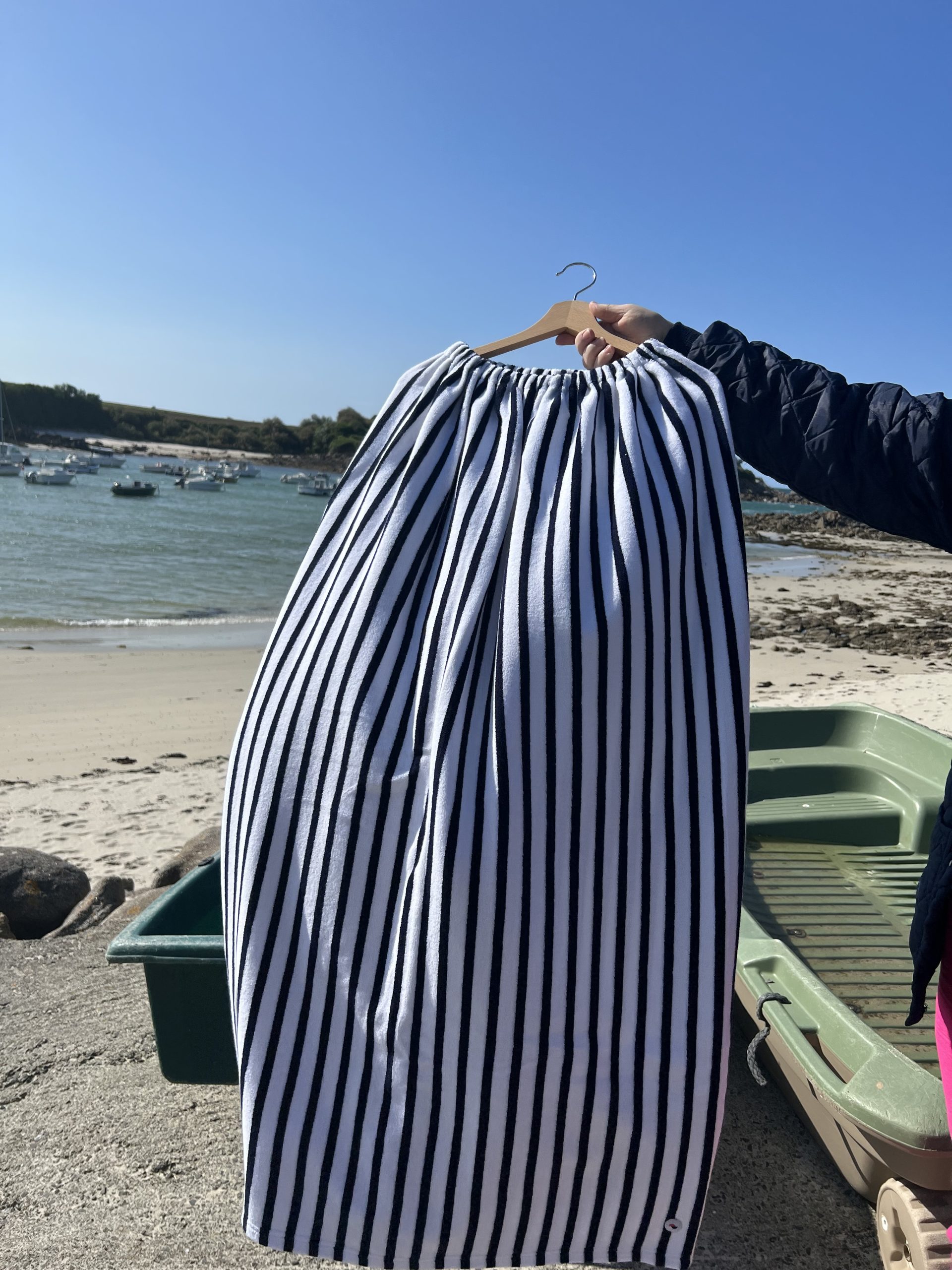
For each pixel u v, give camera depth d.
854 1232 1.91
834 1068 1.92
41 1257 1.88
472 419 1.38
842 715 4.05
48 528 34.72
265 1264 1.86
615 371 1.41
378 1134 1.23
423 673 1.26
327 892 1.27
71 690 10.55
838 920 2.92
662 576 1.22
